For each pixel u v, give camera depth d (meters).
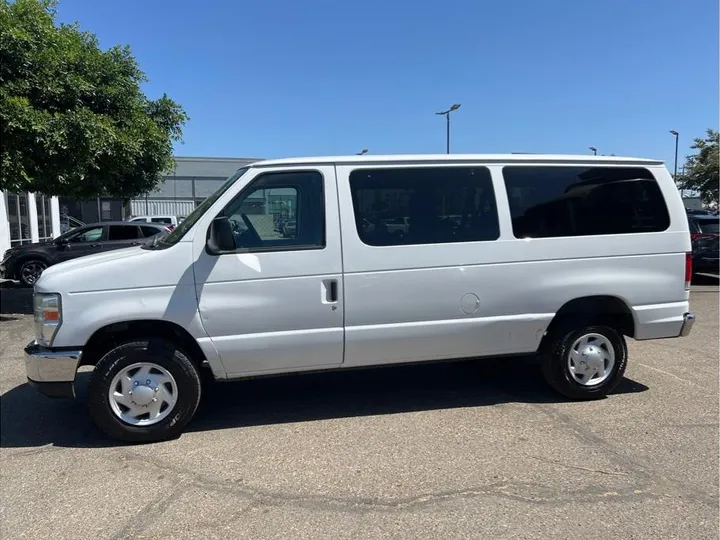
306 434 4.43
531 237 4.79
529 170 4.86
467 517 3.19
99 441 4.36
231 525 3.14
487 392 5.39
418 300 4.58
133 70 13.50
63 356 4.11
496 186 4.77
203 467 3.87
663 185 5.11
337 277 4.43
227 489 3.56
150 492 3.53
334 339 4.48
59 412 5.02
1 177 8.80
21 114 8.42
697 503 3.31
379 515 3.22
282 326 4.39
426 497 3.42
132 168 13.09
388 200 4.57
